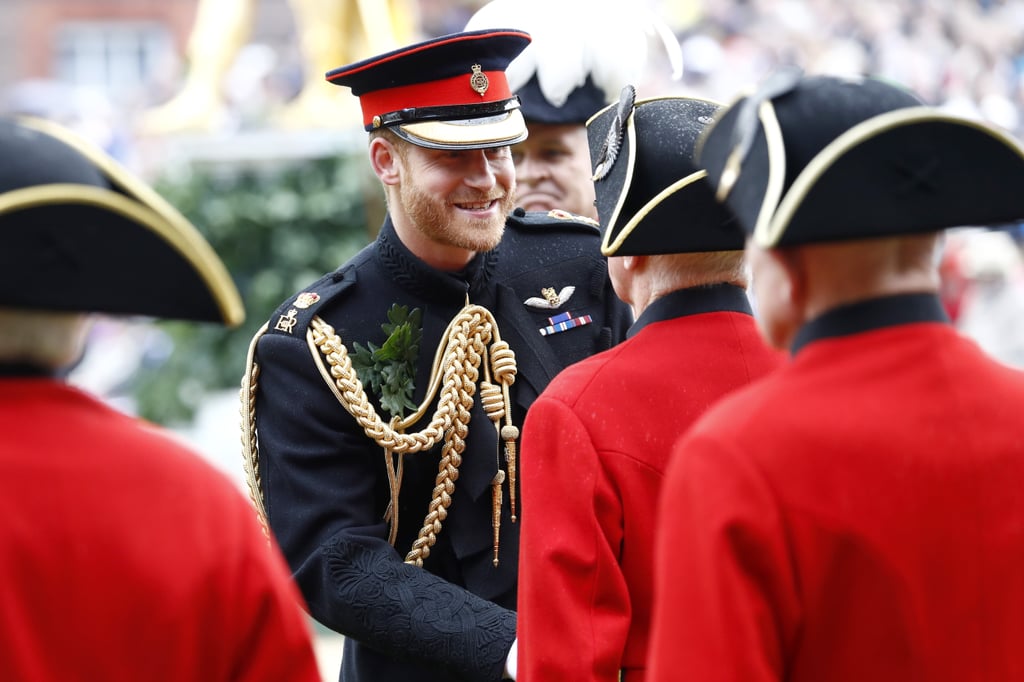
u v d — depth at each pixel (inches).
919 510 270.1
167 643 268.4
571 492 345.1
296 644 282.4
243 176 976.3
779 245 268.1
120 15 2755.9
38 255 257.0
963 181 271.6
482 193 421.7
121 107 2219.5
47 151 263.6
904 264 278.8
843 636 272.2
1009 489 274.8
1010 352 1238.3
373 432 419.5
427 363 433.7
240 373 973.2
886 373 275.4
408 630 403.5
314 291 441.7
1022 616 275.3
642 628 349.4
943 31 1838.1
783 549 269.7
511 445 433.7
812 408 274.4
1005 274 1246.9
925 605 270.4
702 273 354.9
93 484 267.6
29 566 260.1
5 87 2701.8
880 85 282.0
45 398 269.7
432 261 437.1
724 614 267.0
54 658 261.4
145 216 259.9
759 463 271.9
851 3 1877.5
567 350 449.7
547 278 456.8
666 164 355.6
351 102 1112.2
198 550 273.3
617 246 346.3
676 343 352.2
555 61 536.1
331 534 415.8
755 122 278.8
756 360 352.2
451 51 419.5
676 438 344.8
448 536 432.5
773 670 270.8
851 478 269.9
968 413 274.8
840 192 267.0
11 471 262.1
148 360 1175.6
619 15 544.4
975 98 1763.0
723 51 1857.8
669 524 279.7
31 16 2733.8
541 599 343.3
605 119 386.3
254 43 2491.4
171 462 277.7
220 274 264.2
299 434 425.4
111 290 263.1
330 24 1129.4
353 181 962.1
